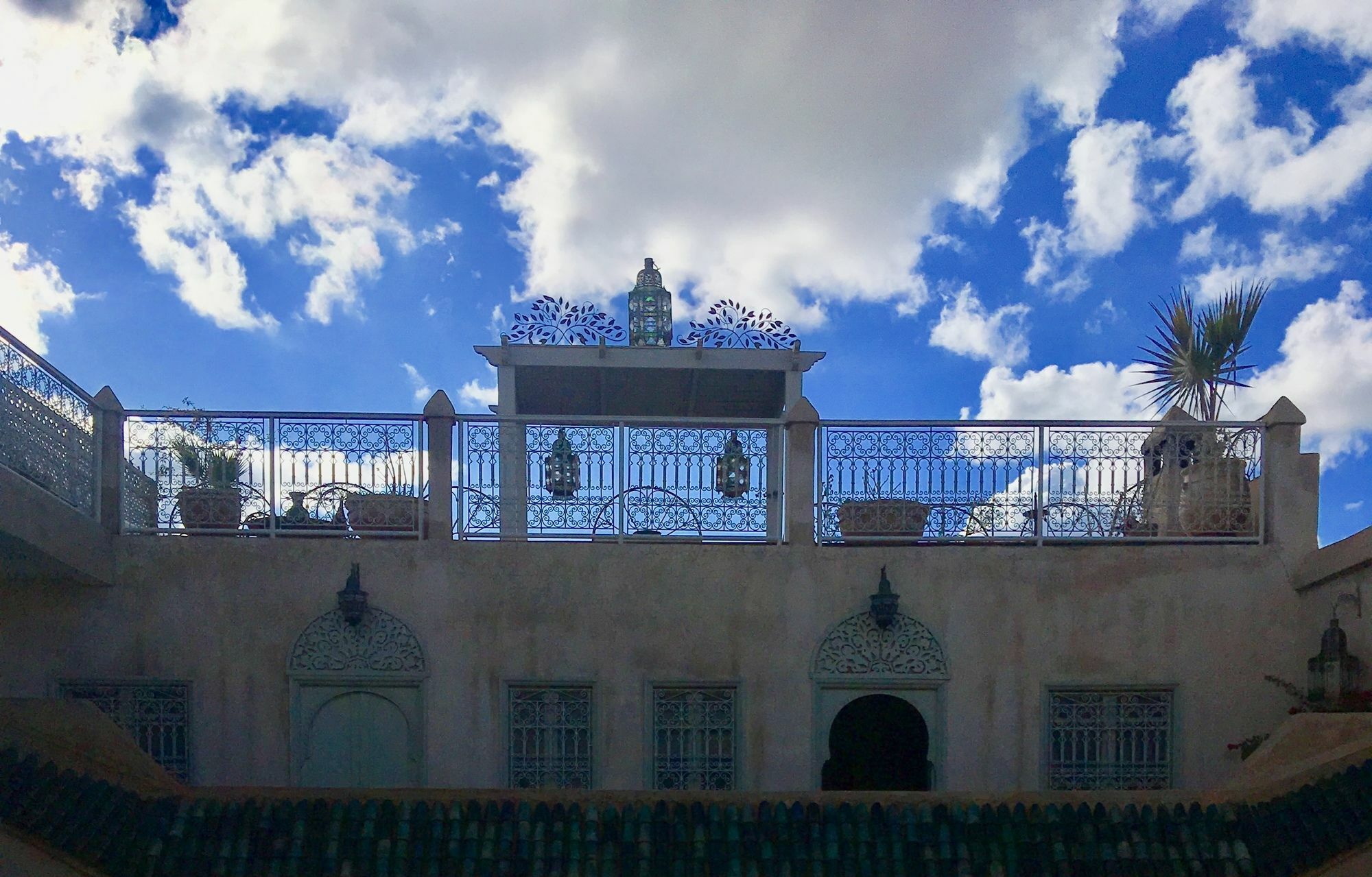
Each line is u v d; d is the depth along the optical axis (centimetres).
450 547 827
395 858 666
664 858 675
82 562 768
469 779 808
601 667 820
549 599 825
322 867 660
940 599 835
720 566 833
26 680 805
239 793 709
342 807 696
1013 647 831
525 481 841
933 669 827
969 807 712
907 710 1124
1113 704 834
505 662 819
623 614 826
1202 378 1097
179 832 667
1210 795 713
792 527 841
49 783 649
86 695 811
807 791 752
